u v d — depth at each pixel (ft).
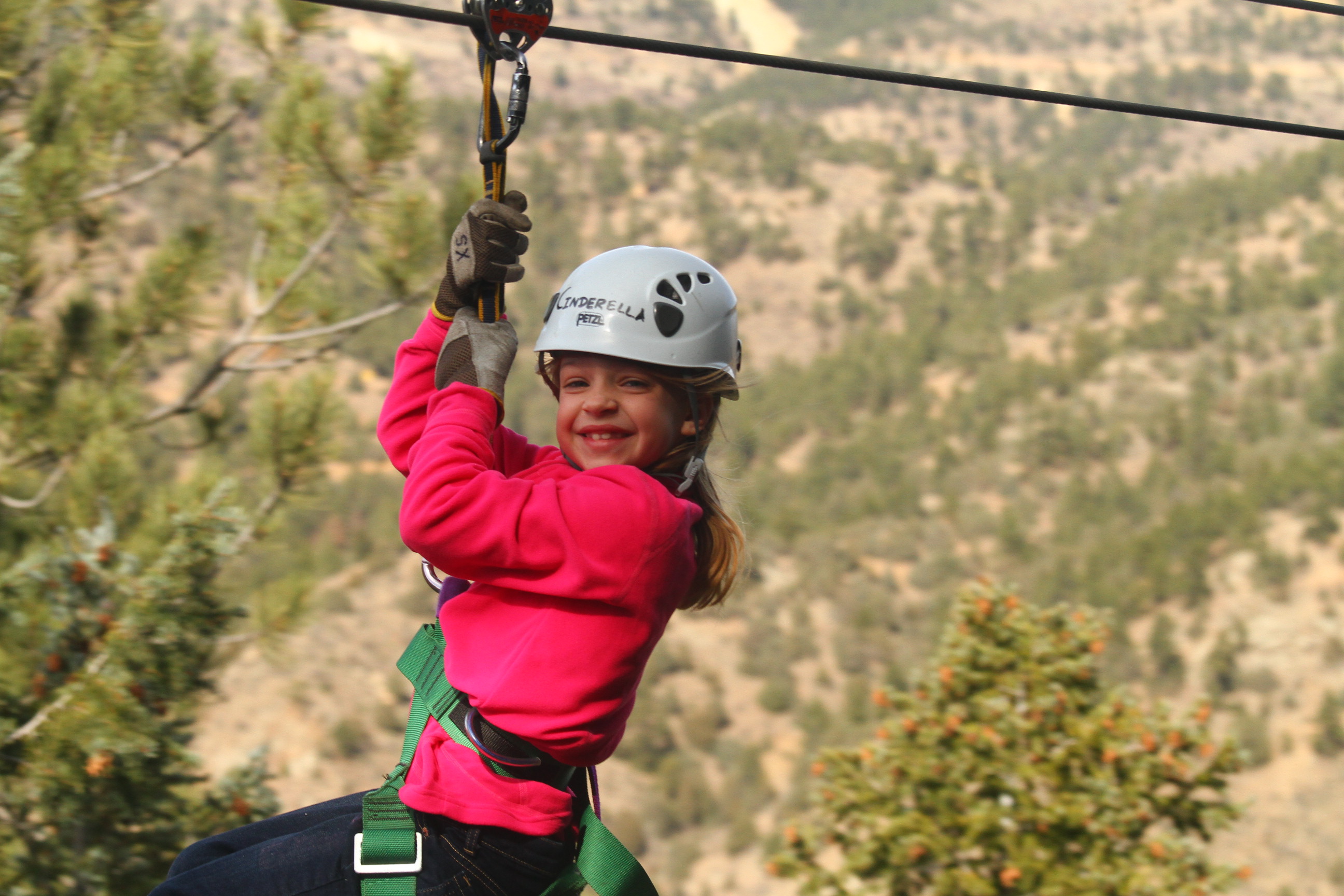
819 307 515.50
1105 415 399.85
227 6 548.72
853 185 616.39
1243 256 490.08
